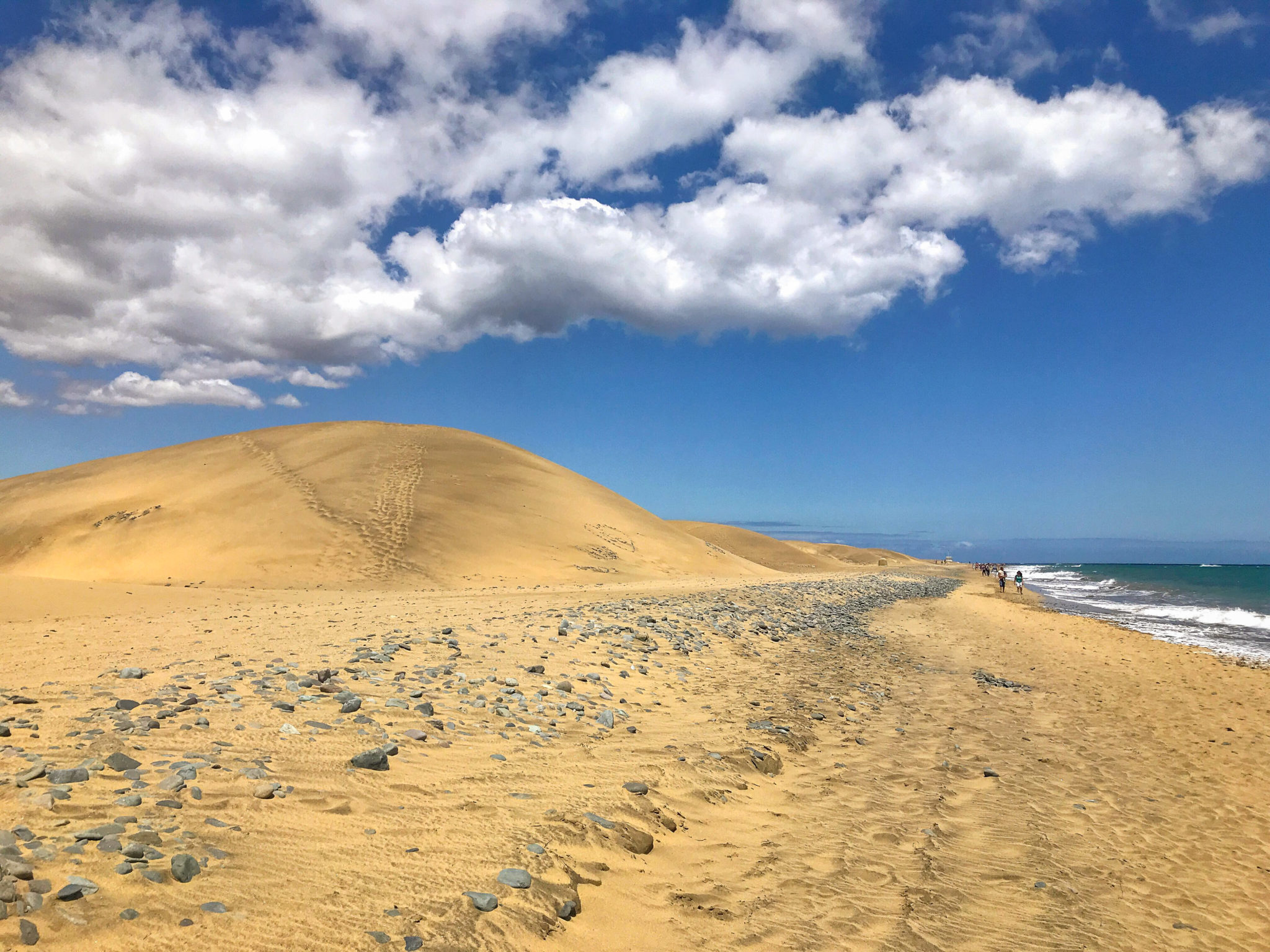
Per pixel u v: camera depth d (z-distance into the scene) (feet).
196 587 87.76
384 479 163.94
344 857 16.69
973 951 17.30
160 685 29.14
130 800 16.98
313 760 21.90
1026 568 547.49
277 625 52.06
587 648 46.68
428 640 43.19
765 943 16.58
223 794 18.53
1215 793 31.68
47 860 13.88
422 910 14.92
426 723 27.30
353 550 122.93
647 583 126.62
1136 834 26.18
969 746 36.11
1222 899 21.50
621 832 20.59
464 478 177.27
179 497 148.46
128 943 12.24
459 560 126.62
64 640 43.96
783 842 22.56
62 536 135.33
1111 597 200.85
